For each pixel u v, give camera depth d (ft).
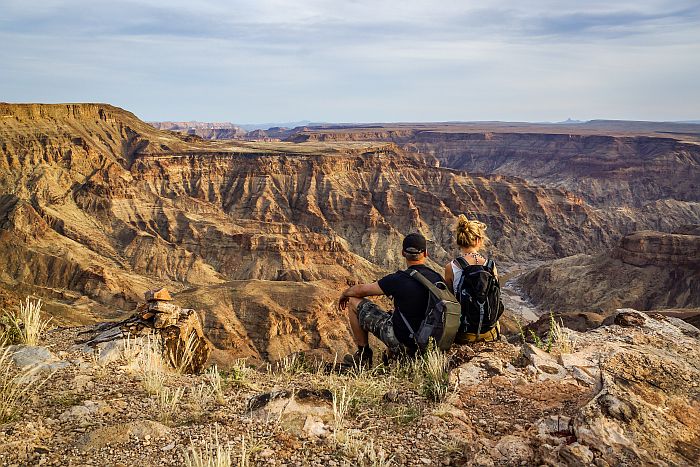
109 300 408.46
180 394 23.53
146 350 28.55
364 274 538.06
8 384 22.70
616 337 27.14
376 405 22.24
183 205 652.07
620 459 15.02
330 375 26.17
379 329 26.99
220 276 513.45
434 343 25.18
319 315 303.89
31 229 495.82
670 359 20.49
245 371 27.45
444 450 18.19
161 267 506.89
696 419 16.79
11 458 17.74
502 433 19.04
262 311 292.61
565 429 17.49
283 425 19.79
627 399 16.88
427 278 26.16
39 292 399.44
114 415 21.50
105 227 571.28
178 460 17.61
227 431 19.48
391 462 17.49
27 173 602.85
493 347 26.20
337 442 18.69
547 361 23.97
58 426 20.42
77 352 27.91
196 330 32.60
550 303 500.74
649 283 474.90
